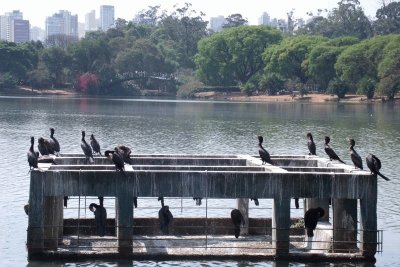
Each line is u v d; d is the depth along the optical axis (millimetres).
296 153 85125
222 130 117500
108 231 45062
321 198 41875
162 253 40625
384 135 110500
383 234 47562
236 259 40656
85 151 44750
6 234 46062
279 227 39969
